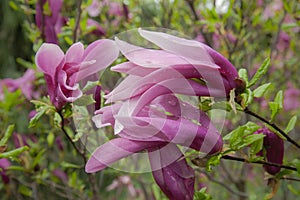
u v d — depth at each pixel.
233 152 0.39
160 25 0.75
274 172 0.44
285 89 0.77
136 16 0.77
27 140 0.68
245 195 0.71
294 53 0.80
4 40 1.38
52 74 0.38
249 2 0.70
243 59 0.74
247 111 0.40
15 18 1.38
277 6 0.72
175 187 0.36
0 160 0.61
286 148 0.65
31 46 1.38
